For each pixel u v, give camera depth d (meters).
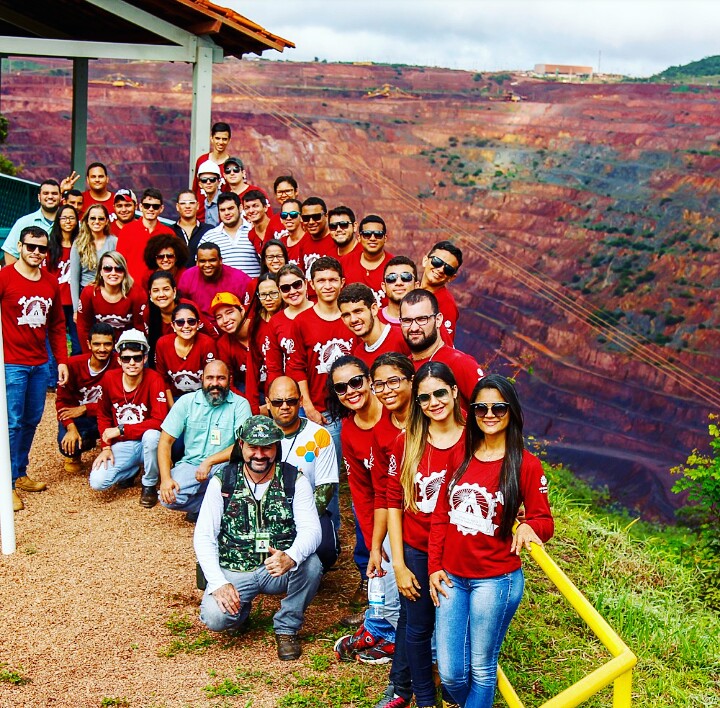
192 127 10.76
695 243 104.56
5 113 107.12
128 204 8.82
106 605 5.34
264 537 4.81
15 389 6.59
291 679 4.64
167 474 6.21
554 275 107.69
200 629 5.11
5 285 6.47
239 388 7.06
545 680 4.91
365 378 4.43
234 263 8.11
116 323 7.31
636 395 88.06
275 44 10.51
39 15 13.59
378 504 4.42
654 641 5.71
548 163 129.88
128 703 4.39
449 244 5.51
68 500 6.86
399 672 4.27
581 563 6.81
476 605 3.72
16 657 4.77
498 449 3.71
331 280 5.67
